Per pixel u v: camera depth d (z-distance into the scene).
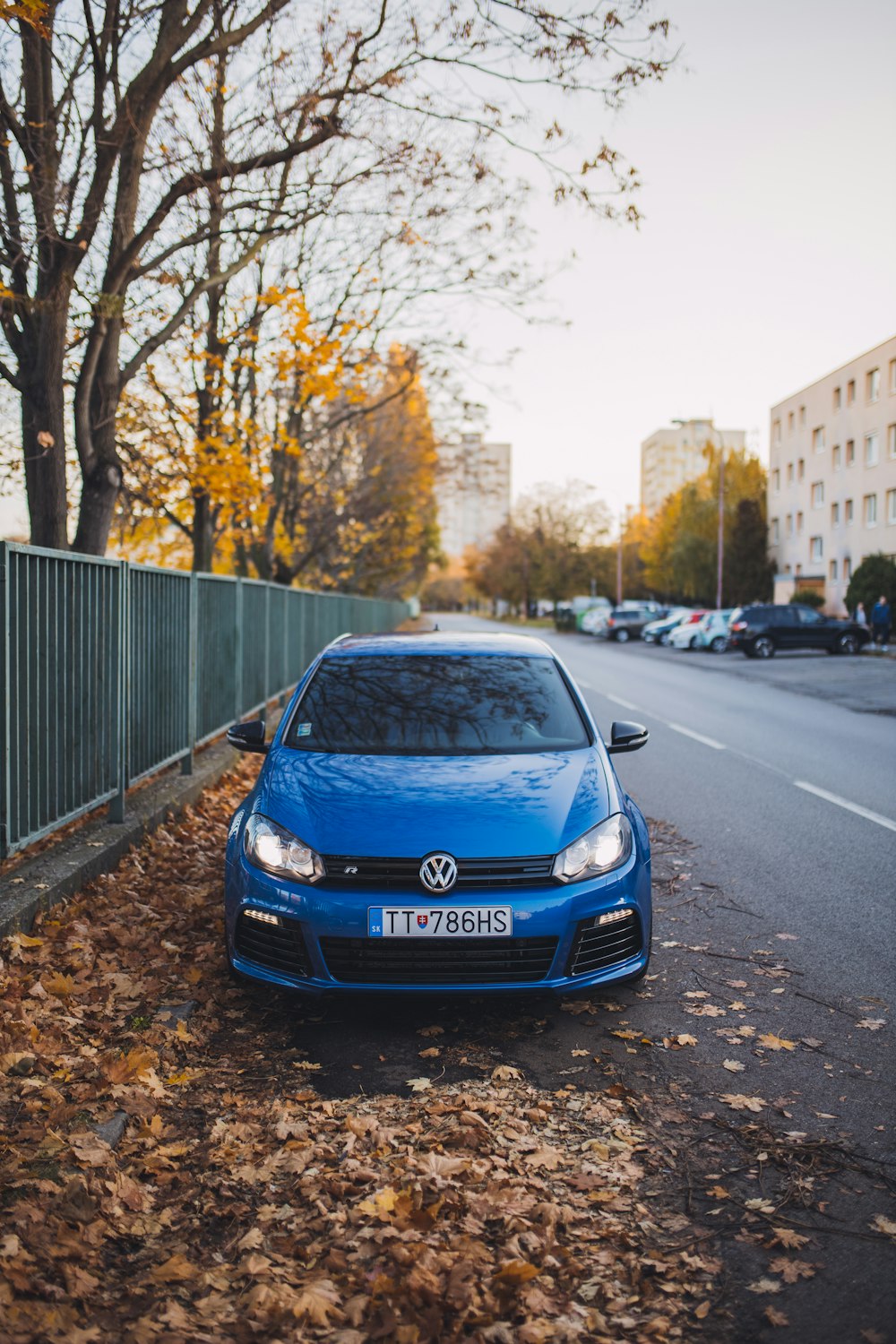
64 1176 2.77
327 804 4.10
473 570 113.81
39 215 7.21
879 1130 3.16
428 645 5.73
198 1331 2.27
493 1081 3.49
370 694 5.15
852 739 12.69
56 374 7.65
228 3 7.74
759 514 60.38
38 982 4.09
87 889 5.39
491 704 5.07
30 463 7.83
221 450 10.41
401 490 25.00
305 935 3.77
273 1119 3.21
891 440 46.03
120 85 8.14
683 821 7.88
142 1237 2.62
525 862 3.83
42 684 5.18
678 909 5.56
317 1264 2.51
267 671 12.77
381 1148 3.03
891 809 8.29
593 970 3.90
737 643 31.59
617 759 11.11
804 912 5.48
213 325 11.57
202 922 5.11
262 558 18.95
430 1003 4.20
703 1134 3.13
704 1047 3.78
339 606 21.97
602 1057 3.68
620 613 48.09
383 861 3.81
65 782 5.54
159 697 7.48
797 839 7.25
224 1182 2.86
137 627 6.89
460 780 4.29
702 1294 2.41
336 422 16.34
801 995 4.29
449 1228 2.62
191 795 7.83
